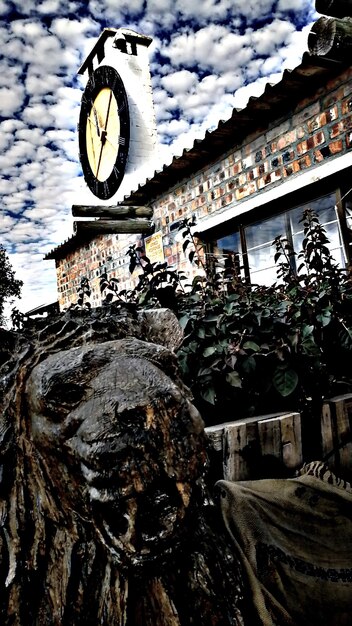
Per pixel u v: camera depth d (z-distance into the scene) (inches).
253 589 40.8
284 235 155.4
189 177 194.1
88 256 291.7
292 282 93.2
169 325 43.1
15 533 34.5
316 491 54.5
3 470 35.1
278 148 151.3
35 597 33.9
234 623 35.9
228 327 82.4
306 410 75.6
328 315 80.5
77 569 33.5
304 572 47.7
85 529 33.5
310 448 72.6
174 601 34.0
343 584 48.3
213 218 178.4
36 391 32.9
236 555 43.2
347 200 134.3
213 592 35.9
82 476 30.7
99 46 289.9
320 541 51.1
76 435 30.2
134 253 110.1
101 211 211.6
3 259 392.5
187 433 30.4
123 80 263.3
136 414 29.3
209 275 106.4
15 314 121.5
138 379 31.1
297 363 77.4
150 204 222.1
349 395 76.9
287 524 50.6
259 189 159.6
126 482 27.9
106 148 281.9
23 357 36.3
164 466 28.8
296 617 45.3
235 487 50.4
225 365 74.1
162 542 28.0
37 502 34.6
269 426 60.9
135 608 33.4
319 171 135.6
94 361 32.8
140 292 104.5
